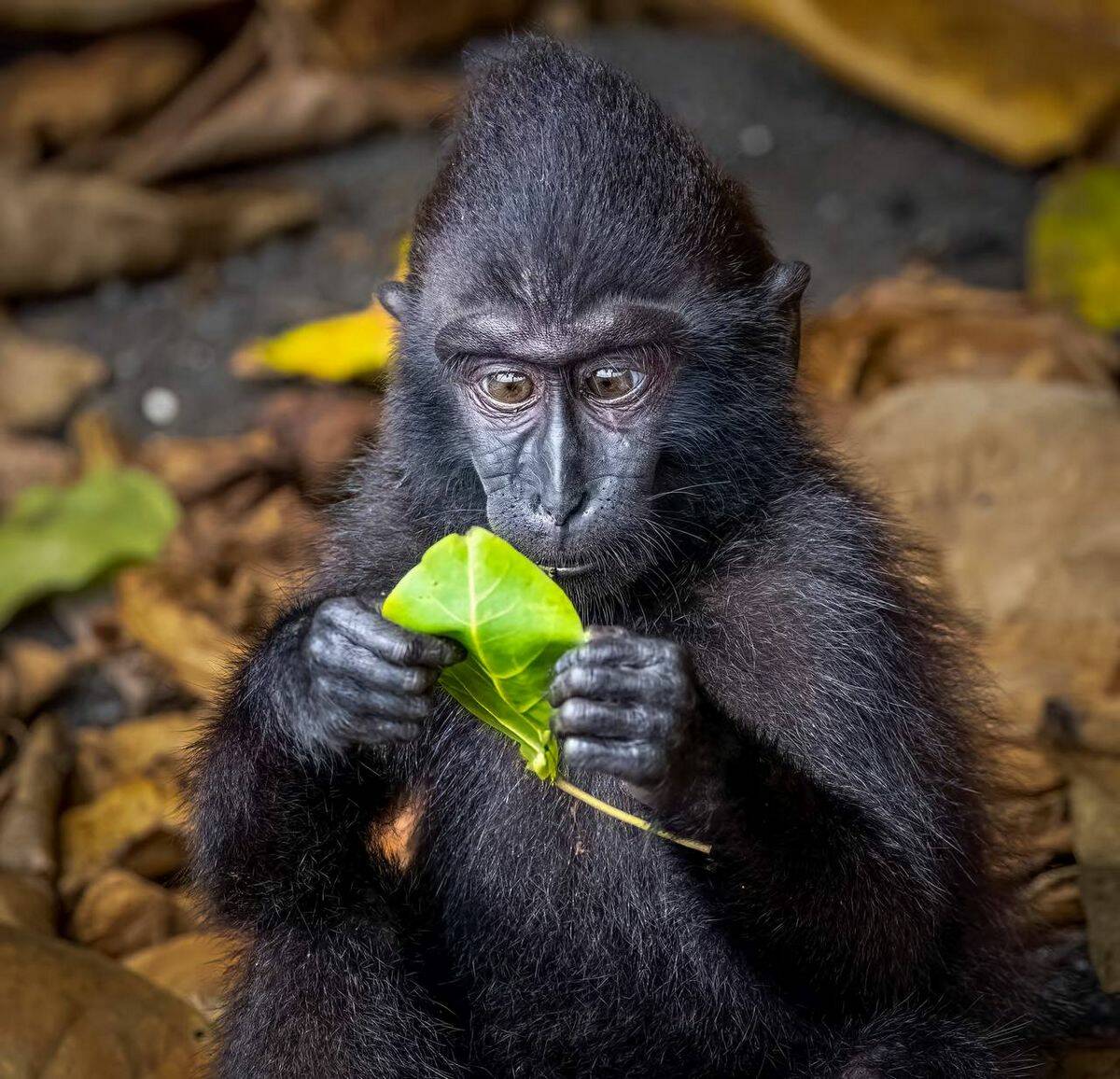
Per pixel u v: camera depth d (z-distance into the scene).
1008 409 15.39
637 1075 9.70
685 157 9.24
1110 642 13.71
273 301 19.14
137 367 18.38
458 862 9.86
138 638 14.35
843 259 19.34
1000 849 10.88
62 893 12.20
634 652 7.99
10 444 17.14
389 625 8.25
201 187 20.50
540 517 8.89
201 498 16.36
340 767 9.42
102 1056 10.02
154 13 20.61
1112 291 18.08
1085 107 19.86
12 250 18.86
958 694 10.71
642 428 9.02
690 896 9.46
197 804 9.48
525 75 9.16
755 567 9.70
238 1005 9.72
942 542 14.64
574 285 8.63
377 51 21.52
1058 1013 10.88
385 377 10.41
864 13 20.62
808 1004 9.45
